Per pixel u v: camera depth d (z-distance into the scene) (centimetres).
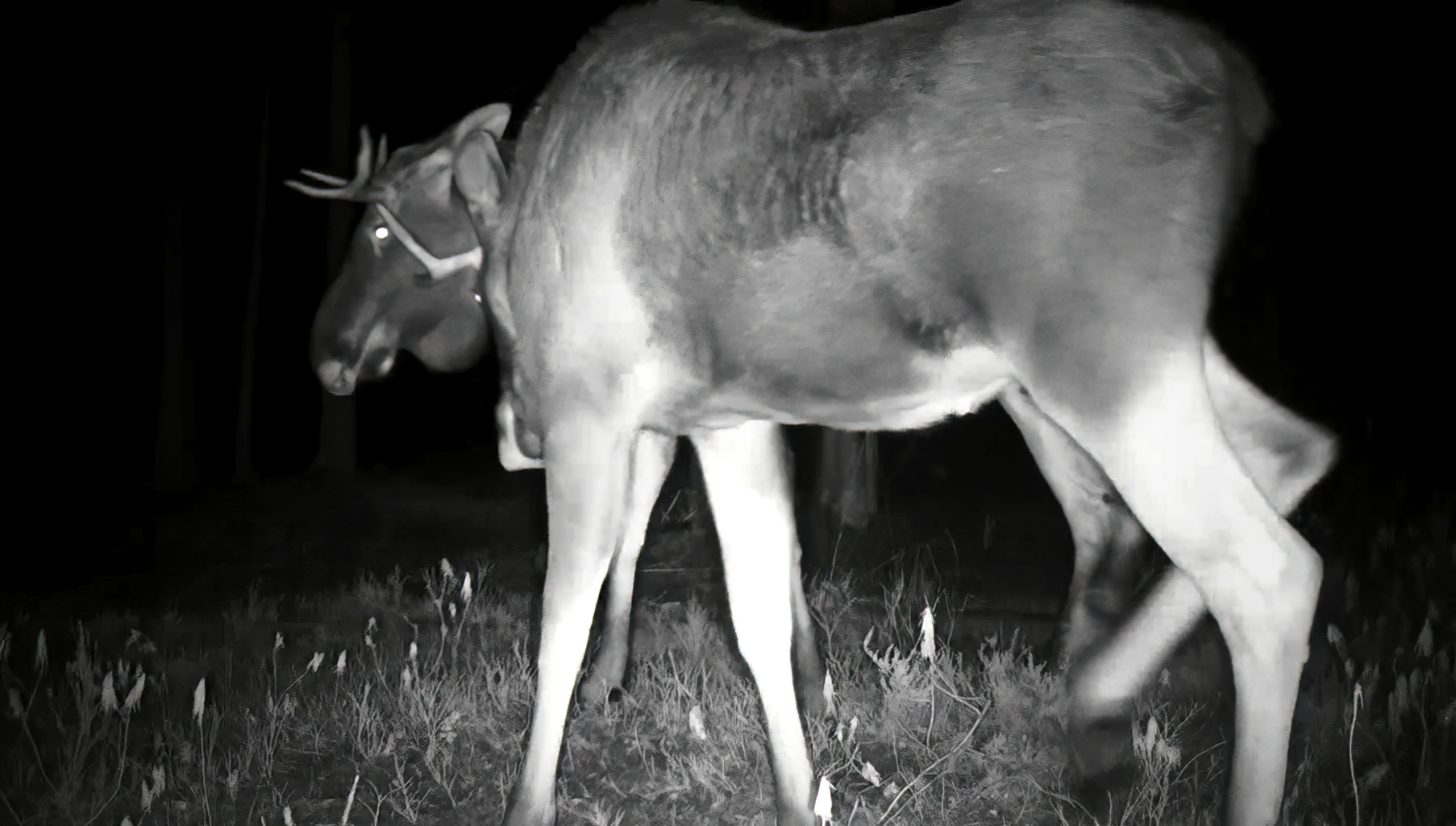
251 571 1088
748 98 406
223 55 1752
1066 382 361
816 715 566
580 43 462
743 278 401
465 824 492
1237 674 355
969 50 379
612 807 502
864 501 1032
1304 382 411
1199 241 359
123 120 1944
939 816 472
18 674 736
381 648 730
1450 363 841
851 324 388
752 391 415
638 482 624
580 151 439
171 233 1688
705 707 586
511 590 935
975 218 366
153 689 669
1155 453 355
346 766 560
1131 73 366
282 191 2092
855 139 382
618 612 627
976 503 1273
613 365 435
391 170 546
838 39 405
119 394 2286
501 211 475
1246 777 354
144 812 515
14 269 2230
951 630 703
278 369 2395
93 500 1567
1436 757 466
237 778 532
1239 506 353
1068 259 358
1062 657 569
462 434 2197
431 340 579
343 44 1694
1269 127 380
